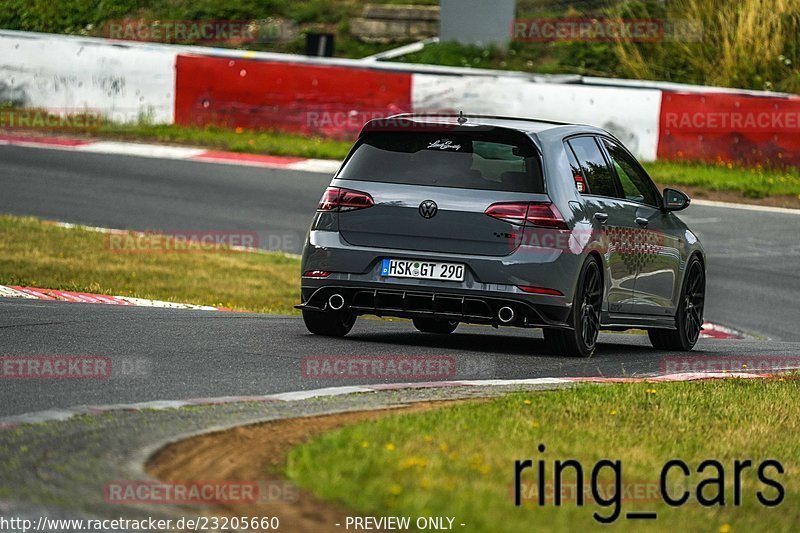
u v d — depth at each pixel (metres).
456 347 34.50
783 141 88.56
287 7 128.62
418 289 32.19
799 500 18.48
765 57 108.56
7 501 15.41
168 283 53.88
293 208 73.94
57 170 81.19
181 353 29.38
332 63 96.56
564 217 32.06
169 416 21.14
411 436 19.52
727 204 81.19
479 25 114.12
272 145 91.75
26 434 19.17
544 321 32.00
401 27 124.00
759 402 26.36
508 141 32.66
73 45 97.31
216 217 70.81
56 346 29.39
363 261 32.62
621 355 35.78
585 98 90.38
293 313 49.47
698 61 110.50
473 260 31.88
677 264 38.81
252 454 18.27
